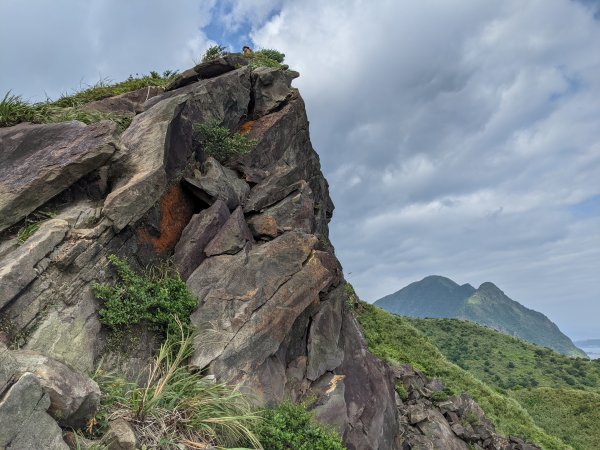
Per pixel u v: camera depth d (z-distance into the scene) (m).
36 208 7.22
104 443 4.94
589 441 45.72
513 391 65.62
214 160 10.77
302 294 8.95
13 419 4.16
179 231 9.47
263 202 10.84
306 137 16.34
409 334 34.72
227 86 13.02
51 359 5.07
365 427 9.09
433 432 16.23
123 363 6.96
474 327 125.31
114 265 7.49
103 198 8.14
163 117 9.41
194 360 7.37
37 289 6.27
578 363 105.38
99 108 12.45
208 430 5.89
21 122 9.48
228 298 8.29
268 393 7.57
